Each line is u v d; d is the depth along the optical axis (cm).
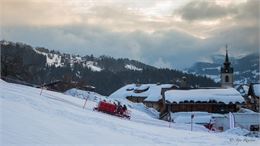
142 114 5016
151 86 10156
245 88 14062
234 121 5225
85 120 2373
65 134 1723
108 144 1747
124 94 10194
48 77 9994
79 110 2836
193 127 4062
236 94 6888
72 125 2034
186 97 6831
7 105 2047
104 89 17300
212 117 5709
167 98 6900
